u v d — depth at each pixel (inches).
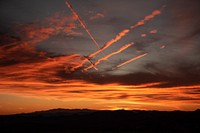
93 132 2485.2
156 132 2322.8
